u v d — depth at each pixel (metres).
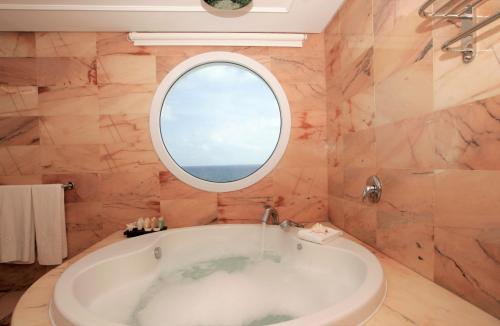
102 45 1.87
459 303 0.83
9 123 1.84
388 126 1.20
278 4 1.64
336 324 0.74
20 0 1.53
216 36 1.87
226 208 1.95
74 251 1.88
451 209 0.87
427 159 0.97
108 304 1.21
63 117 1.86
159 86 1.89
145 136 1.90
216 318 1.18
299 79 1.96
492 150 0.73
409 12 1.04
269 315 1.20
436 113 0.92
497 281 0.73
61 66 1.86
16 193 1.75
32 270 1.86
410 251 1.08
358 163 1.50
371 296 0.84
